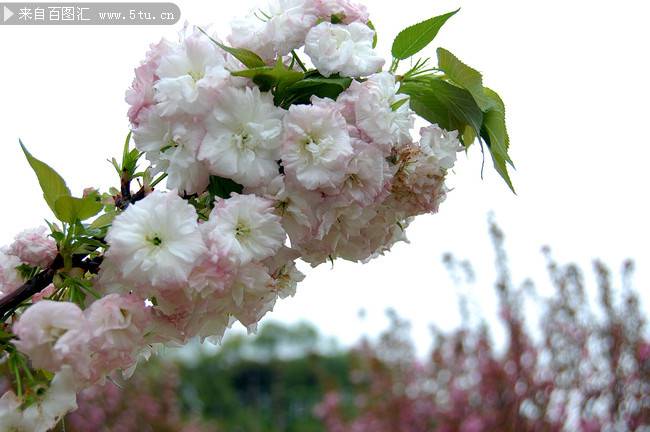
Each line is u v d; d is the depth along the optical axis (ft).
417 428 7.10
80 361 1.76
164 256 1.79
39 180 1.87
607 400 6.18
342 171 1.90
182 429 8.68
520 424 6.14
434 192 2.10
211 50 1.95
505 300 6.53
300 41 2.02
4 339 1.87
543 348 6.41
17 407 1.82
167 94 1.88
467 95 2.10
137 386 8.38
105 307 1.79
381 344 7.73
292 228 1.94
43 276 1.91
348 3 2.07
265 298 1.98
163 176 1.99
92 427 7.72
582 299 6.45
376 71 2.05
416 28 2.16
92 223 1.93
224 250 1.81
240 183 1.91
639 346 6.23
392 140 1.97
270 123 1.90
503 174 2.22
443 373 7.06
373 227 2.11
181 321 1.87
